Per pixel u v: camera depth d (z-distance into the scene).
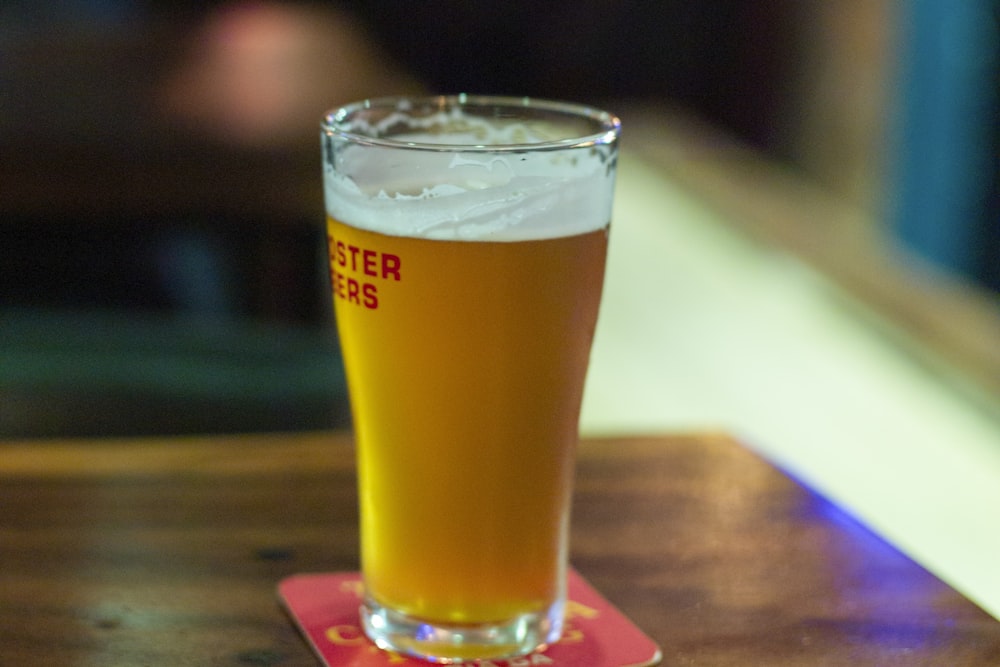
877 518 1.58
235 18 1.96
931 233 2.45
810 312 2.29
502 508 0.45
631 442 0.63
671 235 2.68
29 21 1.95
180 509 0.56
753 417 1.87
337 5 3.21
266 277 1.25
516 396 0.44
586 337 0.46
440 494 0.45
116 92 1.36
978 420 1.89
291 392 0.71
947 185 2.40
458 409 0.44
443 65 3.43
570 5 3.40
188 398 0.70
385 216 0.43
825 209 2.78
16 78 1.42
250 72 1.49
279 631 0.48
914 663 0.46
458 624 0.46
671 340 2.15
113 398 0.69
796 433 1.82
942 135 2.39
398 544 0.46
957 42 2.32
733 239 2.66
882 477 1.70
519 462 0.45
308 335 0.75
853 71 2.71
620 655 0.46
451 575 0.46
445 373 0.44
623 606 0.49
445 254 0.43
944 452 1.78
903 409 1.91
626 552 0.53
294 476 0.59
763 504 0.57
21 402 0.68
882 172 2.64
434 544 0.45
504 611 0.46
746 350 2.12
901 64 2.51
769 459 0.62
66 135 1.15
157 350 0.71
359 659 0.46
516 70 3.46
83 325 0.72
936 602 0.50
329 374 0.72
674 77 3.47
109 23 1.87
